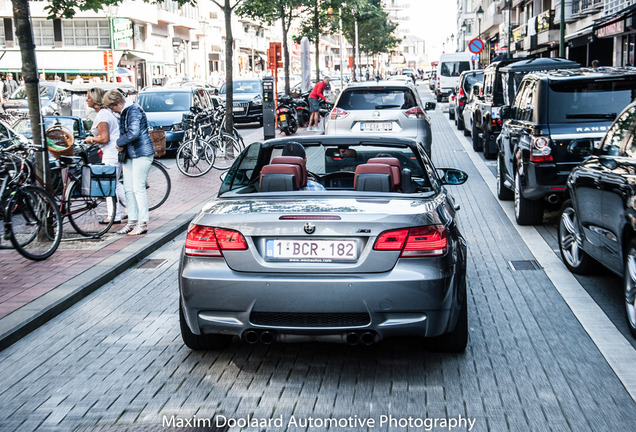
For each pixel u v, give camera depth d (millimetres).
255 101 31031
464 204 11711
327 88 34500
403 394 4402
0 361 5145
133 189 9477
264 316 4434
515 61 17938
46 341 5570
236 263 4445
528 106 9742
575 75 9273
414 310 4352
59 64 55125
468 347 5230
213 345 5141
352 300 4316
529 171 9195
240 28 82312
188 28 69312
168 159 20641
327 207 4543
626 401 4238
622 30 27797
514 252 8359
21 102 25844
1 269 7676
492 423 3986
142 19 56312
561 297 6508
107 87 30312
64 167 9266
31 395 4500
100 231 9414
